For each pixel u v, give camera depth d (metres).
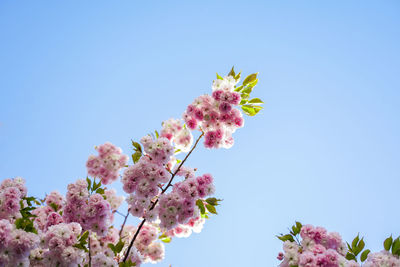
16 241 1.54
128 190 1.71
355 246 1.60
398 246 1.56
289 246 1.59
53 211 1.74
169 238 1.83
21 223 1.58
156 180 1.71
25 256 1.54
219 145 1.78
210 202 1.73
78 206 1.67
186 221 1.70
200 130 1.80
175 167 1.80
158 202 1.72
